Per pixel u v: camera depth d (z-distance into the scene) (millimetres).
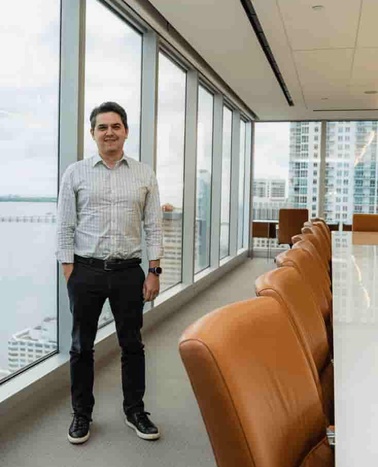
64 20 3408
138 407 2721
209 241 7809
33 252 3195
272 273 1762
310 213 10641
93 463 2410
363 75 6508
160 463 2430
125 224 2561
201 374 961
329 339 2279
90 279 2537
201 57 5848
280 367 1187
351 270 3305
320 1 4070
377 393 1237
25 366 3186
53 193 3418
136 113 4777
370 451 959
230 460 978
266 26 4684
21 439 2611
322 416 1358
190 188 6258
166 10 4328
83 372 2615
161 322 5062
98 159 2553
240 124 9453
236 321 1120
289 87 7293
